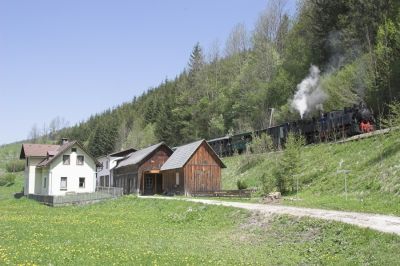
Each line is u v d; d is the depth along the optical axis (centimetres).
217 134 9088
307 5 7431
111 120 15862
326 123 5019
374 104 4791
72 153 6400
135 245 2186
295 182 4081
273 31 9238
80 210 4500
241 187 4978
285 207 3047
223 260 1820
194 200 4009
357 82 5131
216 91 10294
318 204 3045
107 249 2025
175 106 10869
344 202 2959
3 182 9950
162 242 2330
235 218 2977
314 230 2239
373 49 5341
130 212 4084
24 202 5791
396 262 1575
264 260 1853
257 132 6556
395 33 4872
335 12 6556
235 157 6612
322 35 6762
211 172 5478
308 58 7075
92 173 6475
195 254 1961
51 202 5097
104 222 3238
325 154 4384
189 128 9962
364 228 1959
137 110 16300
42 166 6519
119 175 7262
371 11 5734
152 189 6247
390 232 1862
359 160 3747
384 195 2895
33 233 2506
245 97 8519
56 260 1717
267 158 5569
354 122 4559
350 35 6006
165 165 6034
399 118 3794
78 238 2370
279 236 2350
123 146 12712
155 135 11244
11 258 1716
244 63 10031
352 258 1748
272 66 8394
